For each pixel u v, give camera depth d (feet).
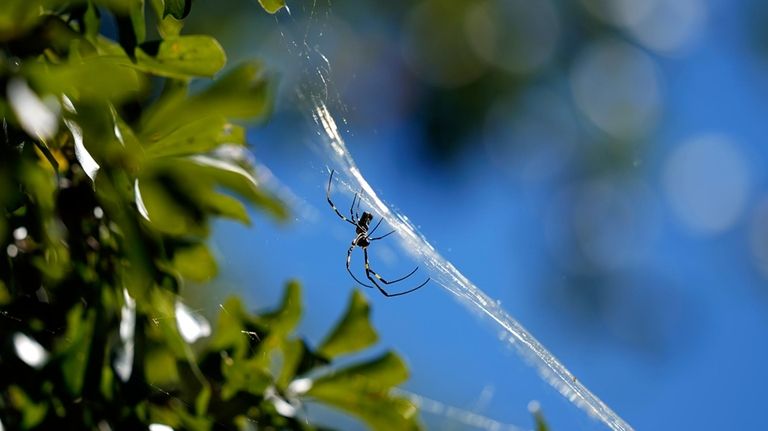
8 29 11.92
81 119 11.71
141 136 13.39
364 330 15.24
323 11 20.72
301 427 13.85
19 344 11.50
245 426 13.60
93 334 11.96
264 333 14.46
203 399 13.01
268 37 22.04
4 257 11.96
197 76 12.39
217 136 13.55
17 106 10.96
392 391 15.08
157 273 12.51
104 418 11.96
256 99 13.94
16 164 11.66
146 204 13.42
